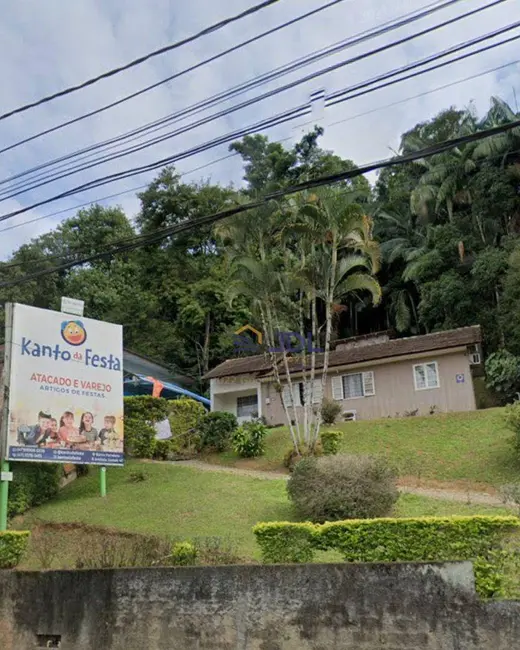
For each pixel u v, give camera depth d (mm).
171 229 12016
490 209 38312
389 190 48281
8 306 17719
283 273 22812
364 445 21906
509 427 18453
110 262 46906
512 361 29188
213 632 8750
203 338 42438
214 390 34344
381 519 9375
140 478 20016
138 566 10164
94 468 21250
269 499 16516
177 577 9219
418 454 20344
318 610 8219
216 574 8977
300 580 8438
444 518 9086
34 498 18094
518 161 38812
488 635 7340
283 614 8398
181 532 14422
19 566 12969
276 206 21625
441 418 23688
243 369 33594
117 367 19672
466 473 18141
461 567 7711
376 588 8000
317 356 31469
